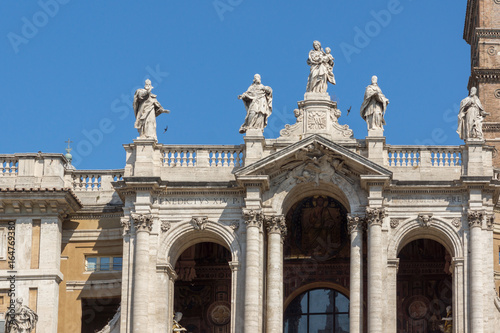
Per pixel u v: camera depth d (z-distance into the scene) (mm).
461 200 85375
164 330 84000
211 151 87500
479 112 87250
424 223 85125
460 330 83062
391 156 87000
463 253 84375
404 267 91562
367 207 84250
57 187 87875
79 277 88438
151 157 86562
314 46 88938
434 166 86562
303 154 85125
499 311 83938
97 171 89875
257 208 84688
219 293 92438
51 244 87000
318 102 87500
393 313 83562
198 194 86188
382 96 86750
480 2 108250
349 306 90375
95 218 89062
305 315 91812
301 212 91500
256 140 86562
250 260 83938
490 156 86562
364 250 86500
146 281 84312
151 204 85688
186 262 92438
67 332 87438
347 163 85125
